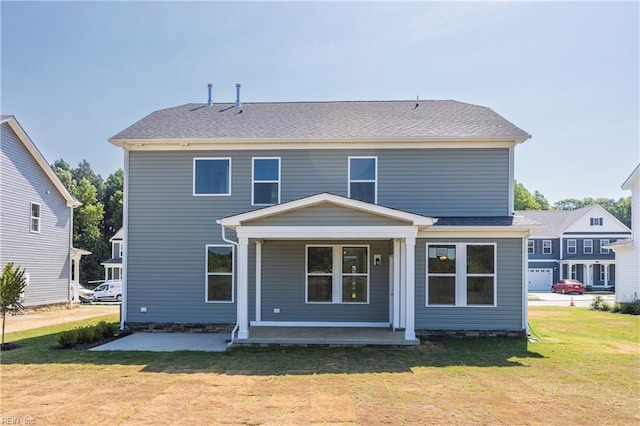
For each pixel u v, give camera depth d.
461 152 13.11
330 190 13.23
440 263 12.25
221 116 14.98
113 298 31.08
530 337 11.95
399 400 6.55
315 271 13.14
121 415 5.89
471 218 12.77
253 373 8.16
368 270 13.06
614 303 21.67
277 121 14.38
